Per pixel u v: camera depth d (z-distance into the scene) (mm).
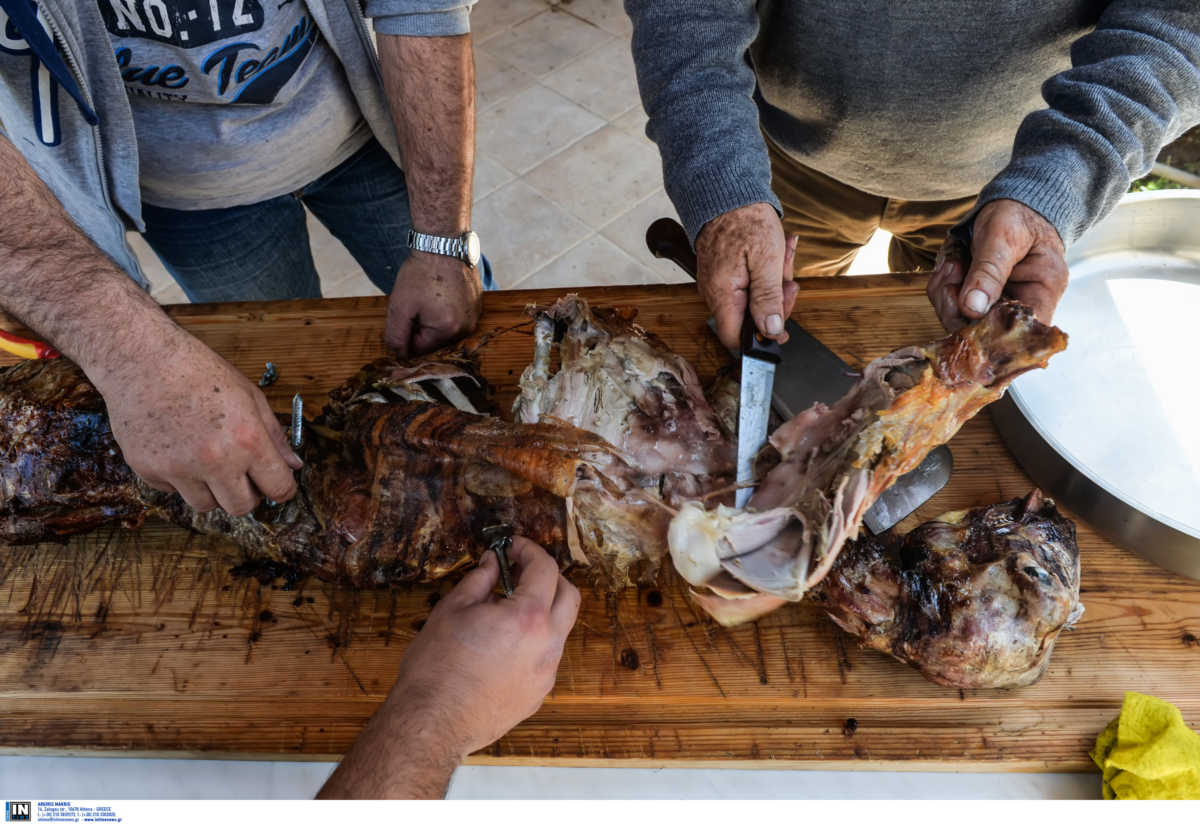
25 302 1490
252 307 2348
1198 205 2037
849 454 1464
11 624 1835
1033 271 1687
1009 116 2186
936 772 1595
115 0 1823
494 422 1690
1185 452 1810
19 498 1823
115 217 2143
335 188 2709
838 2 2018
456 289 2160
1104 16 1814
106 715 1725
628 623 1762
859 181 2543
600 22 5391
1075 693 1629
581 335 1880
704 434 1766
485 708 1281
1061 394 1914
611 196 4426
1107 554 1781
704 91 1939
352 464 1759
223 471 1500
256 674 1748
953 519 1669
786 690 1666
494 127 4797
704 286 1907
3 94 1862
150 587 1873
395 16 1915
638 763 1628
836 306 2217
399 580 1739
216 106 2148
